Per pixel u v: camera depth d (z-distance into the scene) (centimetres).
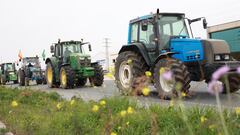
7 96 907
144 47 933
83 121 478
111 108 525
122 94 615
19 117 597
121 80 972
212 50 798
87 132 440
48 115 590
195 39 826
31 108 721
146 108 509
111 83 1608
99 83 1526
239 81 762
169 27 927
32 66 2156
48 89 1503
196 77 834
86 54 1573
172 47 884
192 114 415
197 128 348
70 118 495
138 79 330
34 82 2469
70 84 1483
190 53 827
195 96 820
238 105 584
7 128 513
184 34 935
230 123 332
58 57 1625
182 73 763
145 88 320
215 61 798
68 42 1642
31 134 473
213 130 316
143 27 902
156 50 909
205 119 358
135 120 429
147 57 919
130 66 923
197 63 820
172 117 416
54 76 1628
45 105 762
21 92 930
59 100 840
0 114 667
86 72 1509
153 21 920
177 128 370
